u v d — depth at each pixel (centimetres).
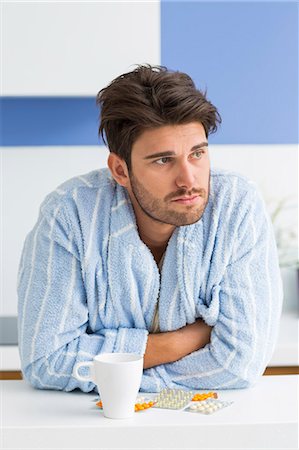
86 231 170
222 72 337
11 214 332
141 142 155
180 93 153
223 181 176
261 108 338
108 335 168
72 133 332
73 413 145
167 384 167
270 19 338
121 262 170
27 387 171
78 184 175
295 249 334
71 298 169
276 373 262
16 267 332
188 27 336
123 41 287
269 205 339
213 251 172
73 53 287
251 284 171
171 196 155
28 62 286
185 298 171
